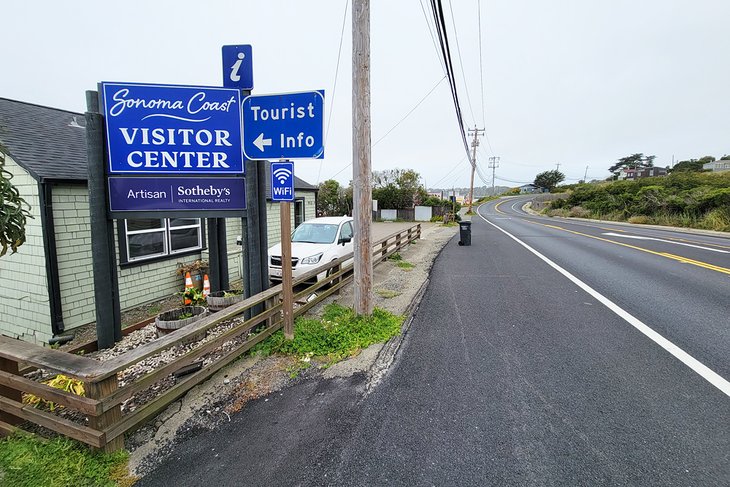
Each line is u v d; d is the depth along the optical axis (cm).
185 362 321
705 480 228
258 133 422
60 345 596
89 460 253
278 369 388
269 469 249
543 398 324
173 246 836
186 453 267
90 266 661
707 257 1059
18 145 626
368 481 235
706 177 4044
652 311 558
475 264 992
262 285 486
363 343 443
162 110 449
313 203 1438
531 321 524
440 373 374
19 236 363
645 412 300
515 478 234
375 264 963
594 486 225
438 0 592
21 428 288
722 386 338
